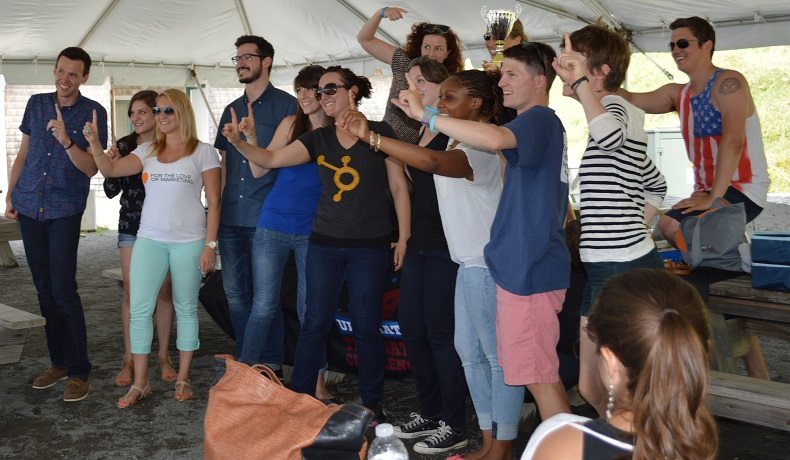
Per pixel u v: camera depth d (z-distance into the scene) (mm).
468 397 5105
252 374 2613
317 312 4340
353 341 4848
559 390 3389
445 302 3988
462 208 3609
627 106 3355
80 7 10039
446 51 5277
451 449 4145
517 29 4691
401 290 4176
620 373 1587
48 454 4199
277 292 4812
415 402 5020
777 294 4039
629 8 8008
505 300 3328
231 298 5184
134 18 10758
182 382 5070
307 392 4387
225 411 2598
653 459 1477
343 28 10914
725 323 4301
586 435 1585
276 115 5070
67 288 5055
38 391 5258
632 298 1558
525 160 3072
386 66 11398
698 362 1479
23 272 10203
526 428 4445
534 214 3250
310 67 4609
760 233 4301
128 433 4500
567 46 3281
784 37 7344
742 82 4422
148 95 5145
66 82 5027
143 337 4969
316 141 4355
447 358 4055
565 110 22109
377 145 3248
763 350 6059
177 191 4855
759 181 4707
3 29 10164
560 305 3393
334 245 4266
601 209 3344
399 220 4355
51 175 4996
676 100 4848
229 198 5098
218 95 17469
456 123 2969
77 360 5098
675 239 4551
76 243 5105
